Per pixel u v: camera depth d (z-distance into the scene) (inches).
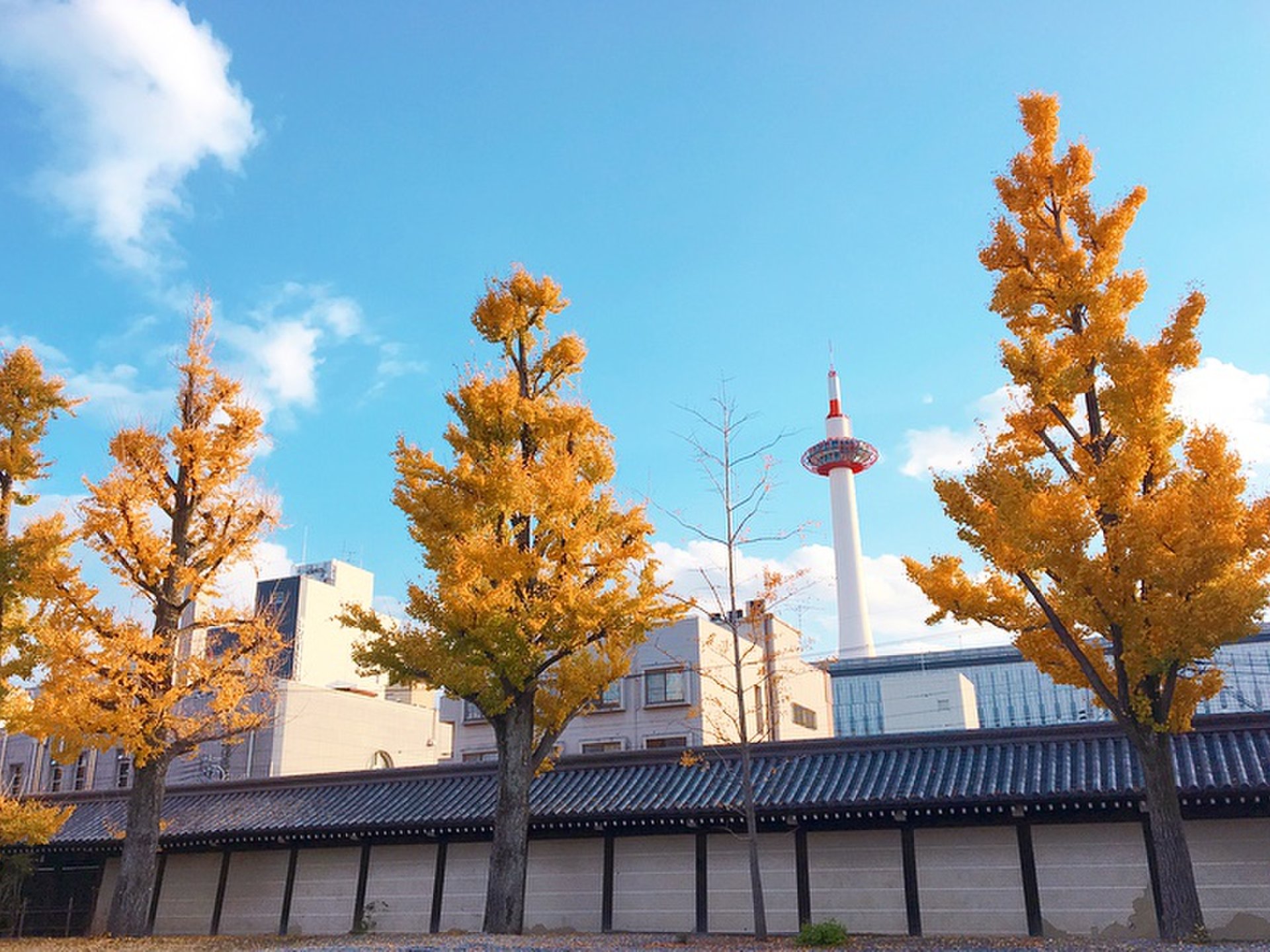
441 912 908.6
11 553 878.4
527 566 696.4
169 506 891.4
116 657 804.0
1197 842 698.2
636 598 712.4
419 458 719.1
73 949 781.9
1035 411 631.8
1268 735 723.4
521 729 752.3
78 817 1130.0
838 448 4360.2
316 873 975.0
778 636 1710.1
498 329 799.7
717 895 818.2
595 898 856.3
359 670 737.6
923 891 759.1
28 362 983.6
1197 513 536.4
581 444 762.2
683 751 908.6
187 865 1040.2
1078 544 562.6
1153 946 549.3
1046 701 3211.1
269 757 1589.6
